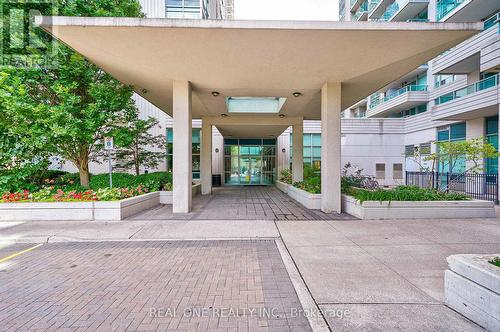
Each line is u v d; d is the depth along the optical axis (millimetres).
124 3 9828
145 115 19438
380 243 5441
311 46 6805
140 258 4777
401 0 20750
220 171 21875
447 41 6555
